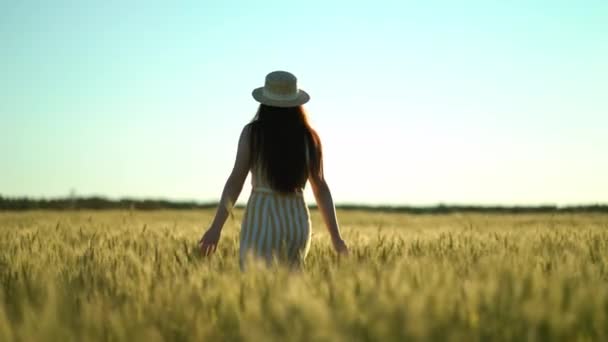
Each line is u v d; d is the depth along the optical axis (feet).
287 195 15.89
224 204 15.98
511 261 14.35
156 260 16.20
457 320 8.84
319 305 8.54
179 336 9.18
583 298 9.36
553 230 28.78
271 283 11.10
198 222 46.32
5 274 14.80
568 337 8.55
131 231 26.61
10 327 8.92
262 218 15.74
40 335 8.34
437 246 20.95
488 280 10.58
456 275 12.97
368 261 15.56
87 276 14.24
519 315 8.87
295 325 8.27
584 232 25.62
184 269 14.67
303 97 16.12
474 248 19.51
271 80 15.97
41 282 12.77
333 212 16.43
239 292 10.43
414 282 11.18
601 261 16.19
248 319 9.32
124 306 10.01
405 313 8.37
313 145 16.05
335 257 16.75
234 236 24.45
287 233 15.69
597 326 8.93
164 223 41.81
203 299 10.46
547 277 12.14
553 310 8.79
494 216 72.49
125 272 14.14
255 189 15.99
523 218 62.03
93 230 28.76
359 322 8.52
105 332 8.91
